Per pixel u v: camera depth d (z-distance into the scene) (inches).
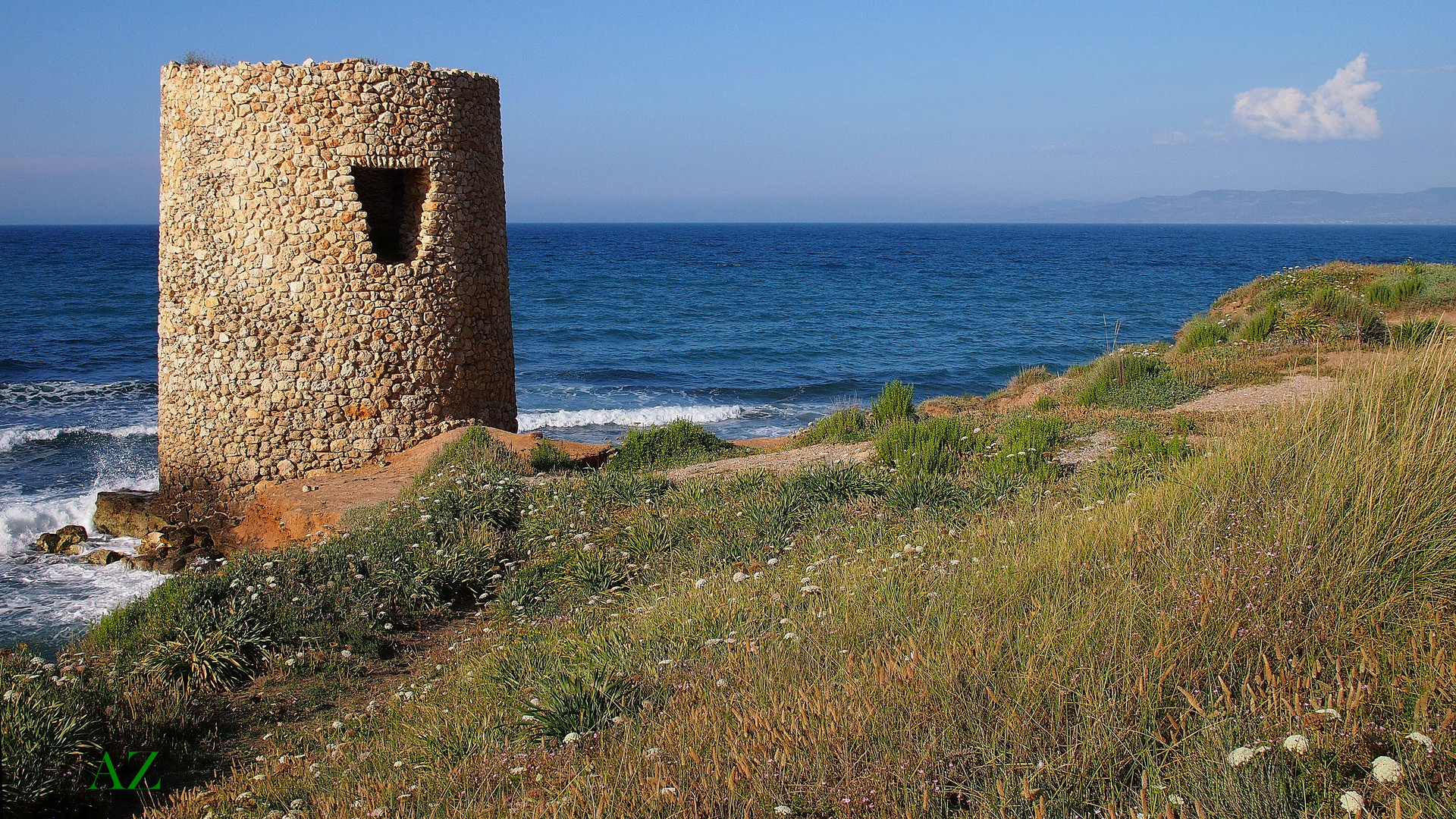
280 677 307.7
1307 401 276.4
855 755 156.7
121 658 314.5
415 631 345.4
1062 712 158.1
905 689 171.3
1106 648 170.6
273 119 559.5
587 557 363.9
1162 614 174.4
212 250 574.2
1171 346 784.9
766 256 4534.9
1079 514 267.7
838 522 355.9
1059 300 2426.2
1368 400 254.1
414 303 587.8
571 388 1279.5
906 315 2116.1
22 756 209.3
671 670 220.1
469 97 602.9
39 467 852.0
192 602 338.3
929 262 4151.1
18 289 2320.4
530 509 433.4
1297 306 752.3
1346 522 201.3
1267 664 151.5
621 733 195.9
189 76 571.5
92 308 1996.8
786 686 189.9
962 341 1723.7
